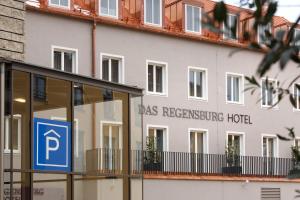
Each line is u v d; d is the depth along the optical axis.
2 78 13.99
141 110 18.83
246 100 37.19
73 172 15.66
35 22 29.09
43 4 29.47
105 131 17.09
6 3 14.48
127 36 32.56
